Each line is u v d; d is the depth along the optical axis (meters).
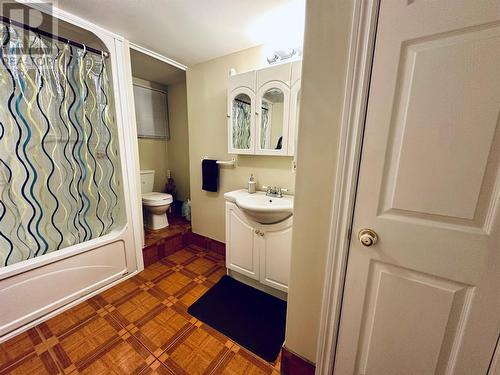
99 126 1.75
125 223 1.89
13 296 1.30
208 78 2.17
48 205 1.57
